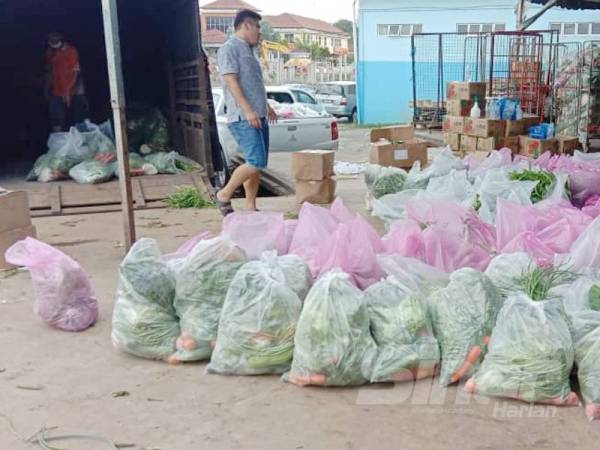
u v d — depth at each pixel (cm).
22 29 1120
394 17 2405
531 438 262
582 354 290
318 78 4200
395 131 792
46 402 297
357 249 355
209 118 874
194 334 331
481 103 1155
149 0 1079
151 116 1066
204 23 5972
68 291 376
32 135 1155
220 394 302
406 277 333
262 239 389
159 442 264
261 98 625
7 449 262
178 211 724
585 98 1219
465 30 2362
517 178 561
